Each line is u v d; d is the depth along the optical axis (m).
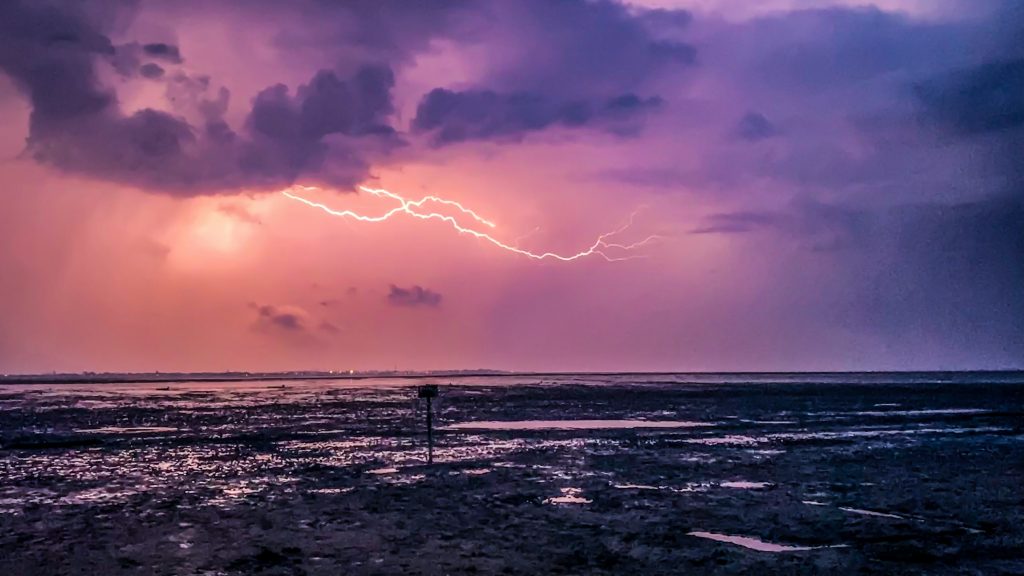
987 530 14.52
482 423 42.34
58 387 137.38
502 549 12.91
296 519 15.48
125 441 32.09
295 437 33.75
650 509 16.58
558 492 18.89
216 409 56.66
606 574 11.40
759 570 11.62
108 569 11.71
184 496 18.44
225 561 12.16
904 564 11.98
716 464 24.28
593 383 149.50
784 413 50.84
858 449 28.72
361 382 192.62
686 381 178.38
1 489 19.67
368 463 24.69
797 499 17.86
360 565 11.90
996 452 27.66
